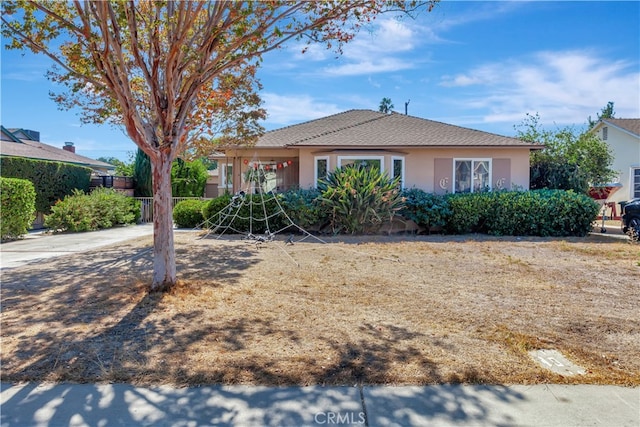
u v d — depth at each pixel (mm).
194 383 3154
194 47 6285
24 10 5082
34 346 3832
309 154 14125
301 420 2680
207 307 5066
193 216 15305
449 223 13039
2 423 2648
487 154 14211
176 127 5820
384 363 3508
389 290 6008
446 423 2648
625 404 2891
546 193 13180
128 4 4996
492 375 3299
